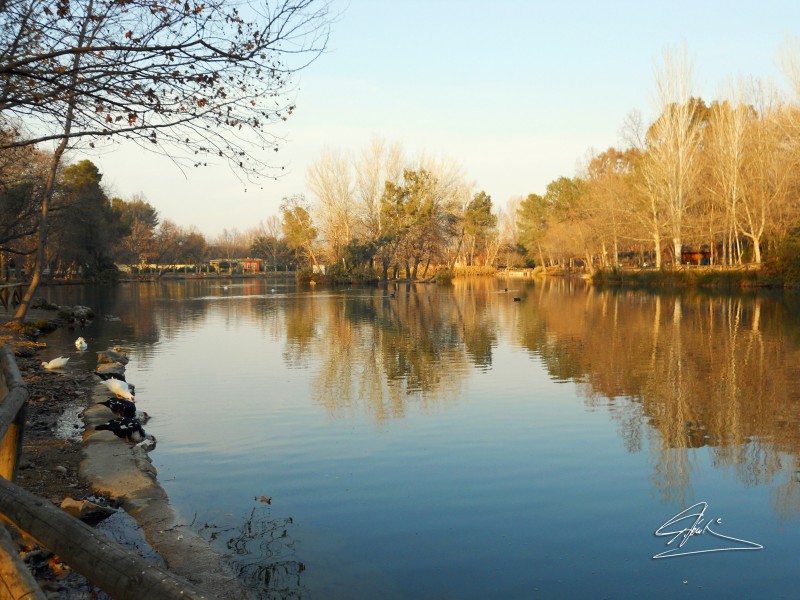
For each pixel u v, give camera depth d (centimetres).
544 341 2014
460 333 2269
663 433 945
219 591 486
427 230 7494
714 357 1641
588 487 724
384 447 882
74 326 2620
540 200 10619
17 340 1936
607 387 1282
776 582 512
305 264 9444
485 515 647
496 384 1323
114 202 10425
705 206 5869
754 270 4766
